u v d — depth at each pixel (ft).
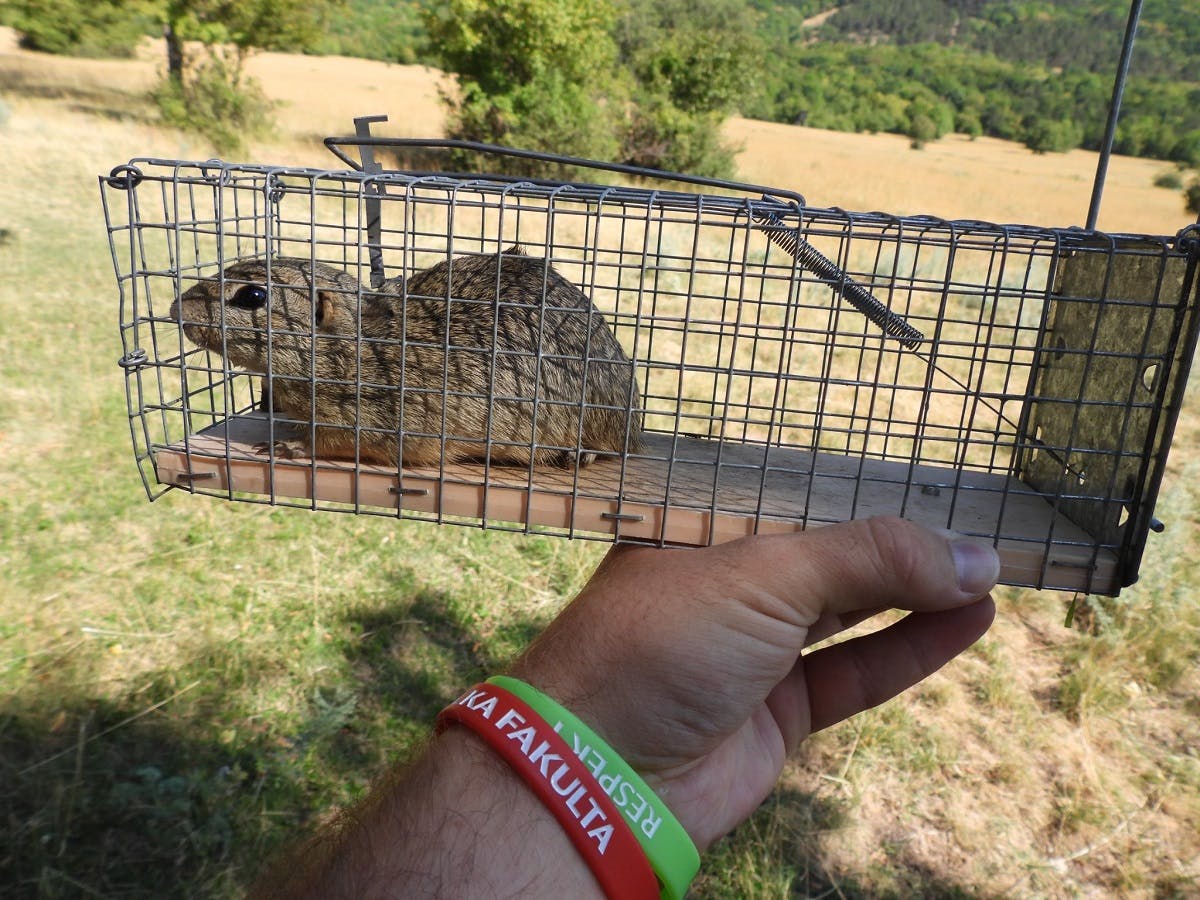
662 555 0.89
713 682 0.84
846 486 1.04
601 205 0.88
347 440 1.16
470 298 1.20
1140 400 0.84
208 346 1.26
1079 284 0.96
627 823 0.75
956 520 0.95
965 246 0.91
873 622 2.32
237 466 0.98
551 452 1.13
